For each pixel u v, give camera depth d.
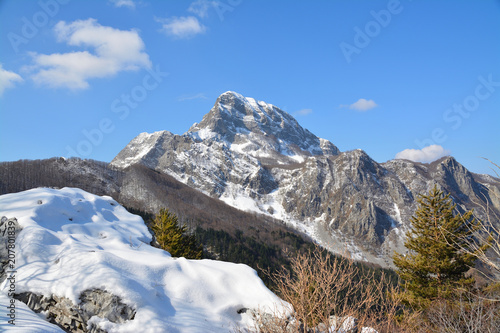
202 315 7.34
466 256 14.87
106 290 6.90
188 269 8.80
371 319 6.63
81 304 6.89
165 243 20.20
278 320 6.72
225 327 7.21
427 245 16.75
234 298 8.12
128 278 7.30
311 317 6.60
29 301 7.26
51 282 7.36
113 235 10.62
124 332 6.32
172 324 6.64
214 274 8.71
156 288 7.67
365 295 6.48
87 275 7.27
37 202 10.20
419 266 16.36
